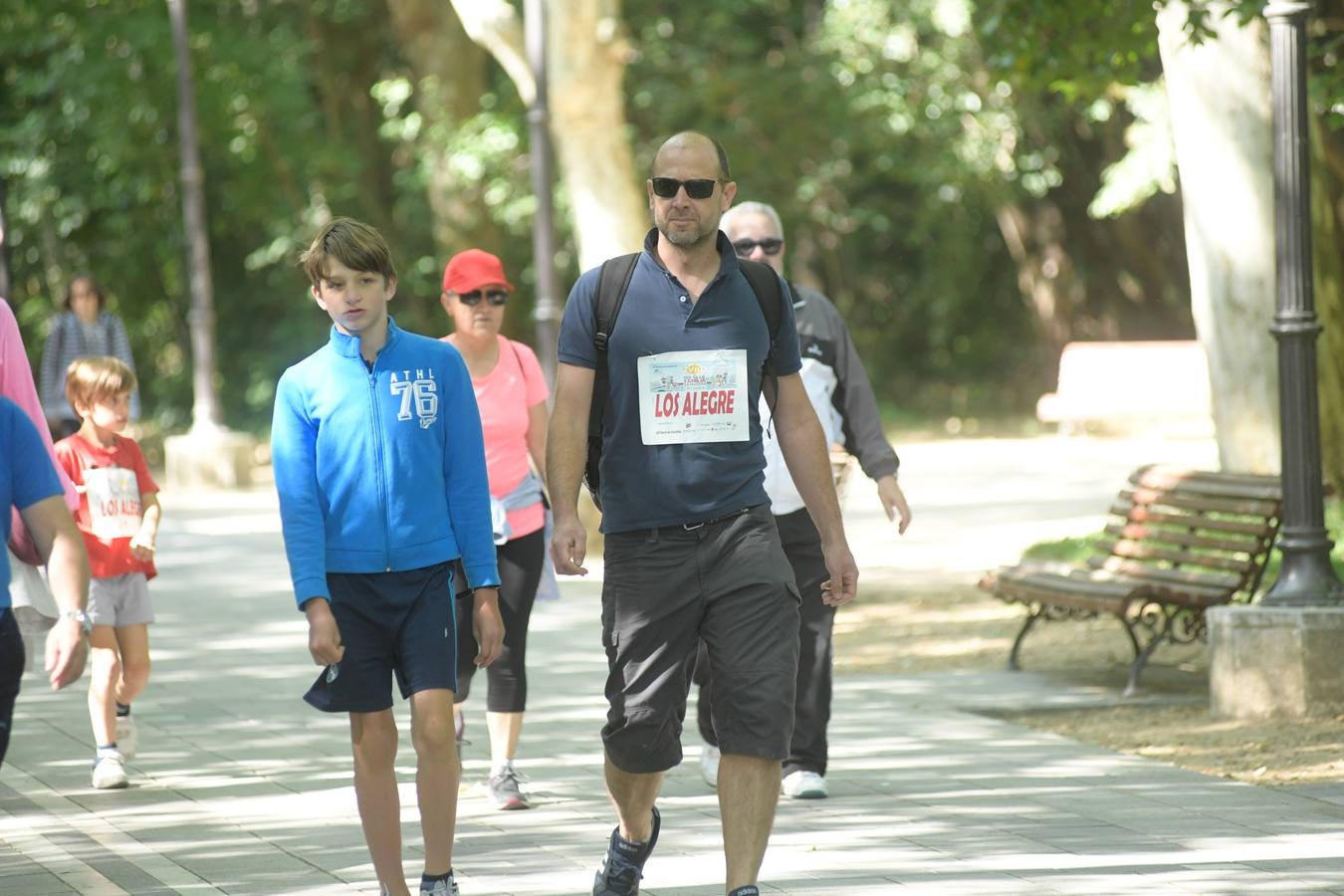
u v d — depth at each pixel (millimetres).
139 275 125812
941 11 108188
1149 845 22250
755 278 19109
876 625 44344
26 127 110562
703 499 18500
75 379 27453
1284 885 20203
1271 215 44375
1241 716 31172
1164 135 103312
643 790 19109
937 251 136000
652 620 18578
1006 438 116562
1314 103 46344
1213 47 44062
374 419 18594
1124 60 47469
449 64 116125
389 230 129625
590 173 62656
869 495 79375
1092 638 41562
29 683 37469
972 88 114250
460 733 26609
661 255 18828
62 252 121875
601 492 18969
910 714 32312
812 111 119562
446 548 18797
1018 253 138125
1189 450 100750
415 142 125250
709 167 18594
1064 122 122875
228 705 34344
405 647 18641
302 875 21562
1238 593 35281
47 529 16406
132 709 34000
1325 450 52750
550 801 25734
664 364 18547
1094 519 65625
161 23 107062
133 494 27812
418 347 19031
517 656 25359
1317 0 54250
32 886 21125
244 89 110375
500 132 110375
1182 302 136250
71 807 25672
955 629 43375
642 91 117500
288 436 18547
